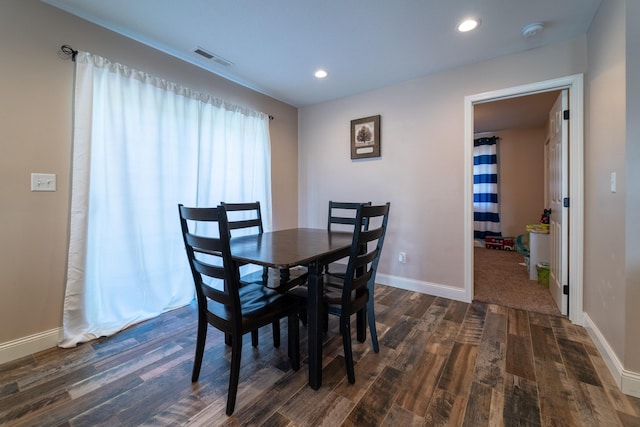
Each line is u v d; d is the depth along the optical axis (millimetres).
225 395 1438
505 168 5426
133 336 2033
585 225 2131
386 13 1904
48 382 1530
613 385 1477
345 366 1676
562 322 2219
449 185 2766
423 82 2881
